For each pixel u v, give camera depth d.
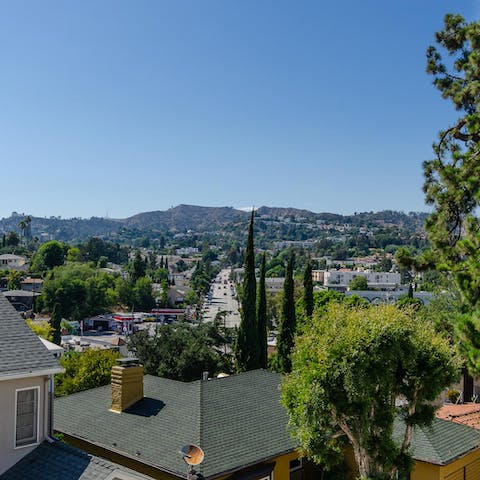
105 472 14.22
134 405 19.83
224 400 19.88
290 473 19.36
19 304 126.50
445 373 16.66
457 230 17.38
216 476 15.36
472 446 19.72
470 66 19.61
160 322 125.81
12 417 14.83
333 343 15.59
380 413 16.48
